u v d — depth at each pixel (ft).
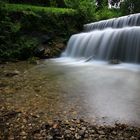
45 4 90.22
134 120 16.16
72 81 28.37
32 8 66.44
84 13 70.64
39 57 54.44
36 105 19.54
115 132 14.33
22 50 52.49
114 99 20.84
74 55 57.06
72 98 21.35
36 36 58.85
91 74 32.45
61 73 34.09
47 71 36.27
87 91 23.63
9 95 22.72
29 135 14.25
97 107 18.84
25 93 23.36
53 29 62.64
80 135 13.96
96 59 50.08
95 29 63.41
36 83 27.68
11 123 15.94
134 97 21.34
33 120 16.35
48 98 21.47
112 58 46.73
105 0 99.81
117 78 29.30
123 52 44.60
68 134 14.10
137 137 13.65
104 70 35.53
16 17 59.52
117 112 17.67
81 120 16.19
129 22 52.75
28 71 36.60
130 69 35.96
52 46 58.95
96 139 13.48
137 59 41.16
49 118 16.66
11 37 54.95
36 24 60.08
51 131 14.57
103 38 50.39
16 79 30.27
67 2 85.92
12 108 18.84
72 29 65.98
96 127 15.05
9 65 44.16
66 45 60.95
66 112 17.81
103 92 23.16
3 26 55.06
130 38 43.45
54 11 67.26
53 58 56.08
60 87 25.49
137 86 25.17
